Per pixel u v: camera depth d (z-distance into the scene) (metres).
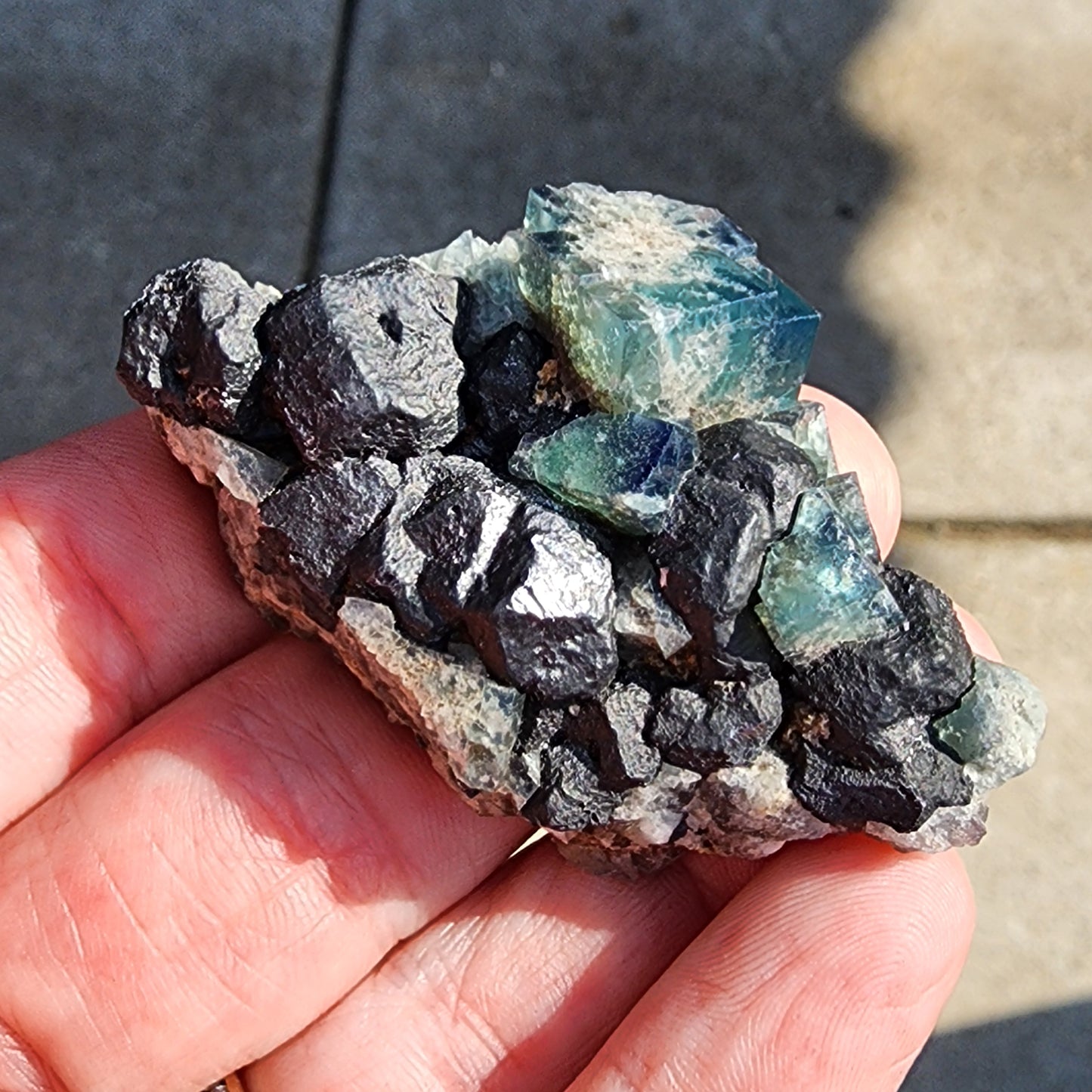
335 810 0.10
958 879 0.09
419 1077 0.10
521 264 0.09
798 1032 0.09
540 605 0.09
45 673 0.10
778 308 0.09
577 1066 0.10
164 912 0.10
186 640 0.10
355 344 0.09
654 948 0.10
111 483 0.10
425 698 0.09
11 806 0.10
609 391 0.09
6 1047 0.10
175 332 0.09
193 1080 0.10
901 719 0.09
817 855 0.09
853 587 0.09
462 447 0.09
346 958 0.10
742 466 0.09
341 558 0.09
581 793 0.09
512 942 0.10
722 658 0.09
